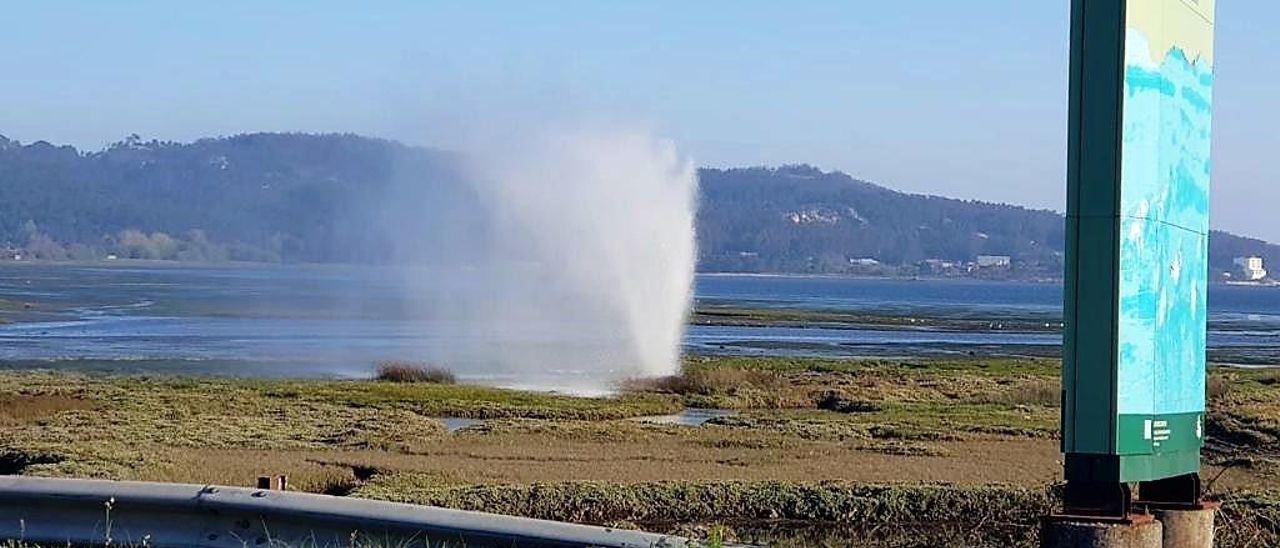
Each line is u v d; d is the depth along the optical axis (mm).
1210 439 32625
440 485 21906
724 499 19969
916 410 41531
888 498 19812
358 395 44281
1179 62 10609
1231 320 156500
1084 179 9883
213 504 12023
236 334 86375
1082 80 9875
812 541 17594
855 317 140500
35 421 32781
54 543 12305
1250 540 17062
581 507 19734
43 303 130750
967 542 17484
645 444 30203
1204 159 11281
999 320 141500
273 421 34219
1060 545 9844
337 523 11656
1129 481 10086
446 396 44281
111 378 50562
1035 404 44469
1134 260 9953
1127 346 9898
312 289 166875
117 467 22234
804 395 46031
